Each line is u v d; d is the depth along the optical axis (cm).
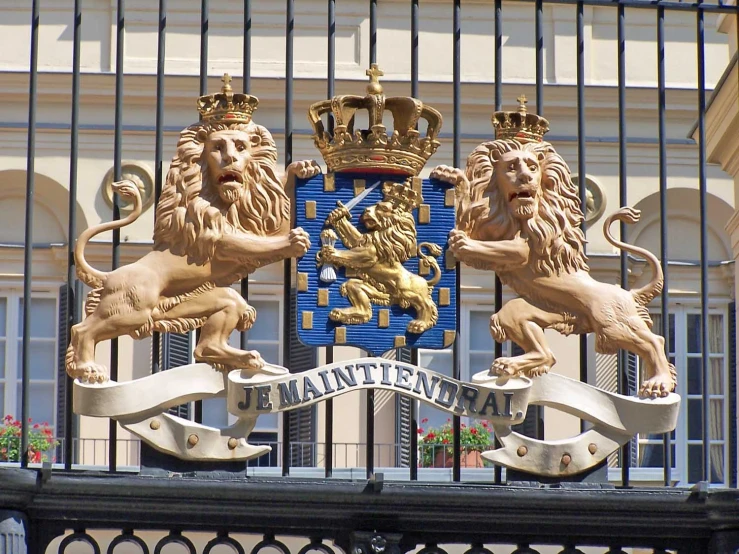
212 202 1977
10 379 4969
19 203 5078
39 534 1925
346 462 4719
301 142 4969
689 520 1969
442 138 4981
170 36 5047
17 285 5022
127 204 4959
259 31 5041
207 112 2009
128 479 1883
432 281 1980
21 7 5047
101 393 1902
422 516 1952
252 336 4862
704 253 2086
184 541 1938
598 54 5166
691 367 4972
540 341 1995
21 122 5053
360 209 1977
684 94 5150
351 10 5000
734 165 2523
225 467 1928
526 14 5075
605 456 1978
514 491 1919
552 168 2033
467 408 1944
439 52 5000
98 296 1952
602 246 5031
